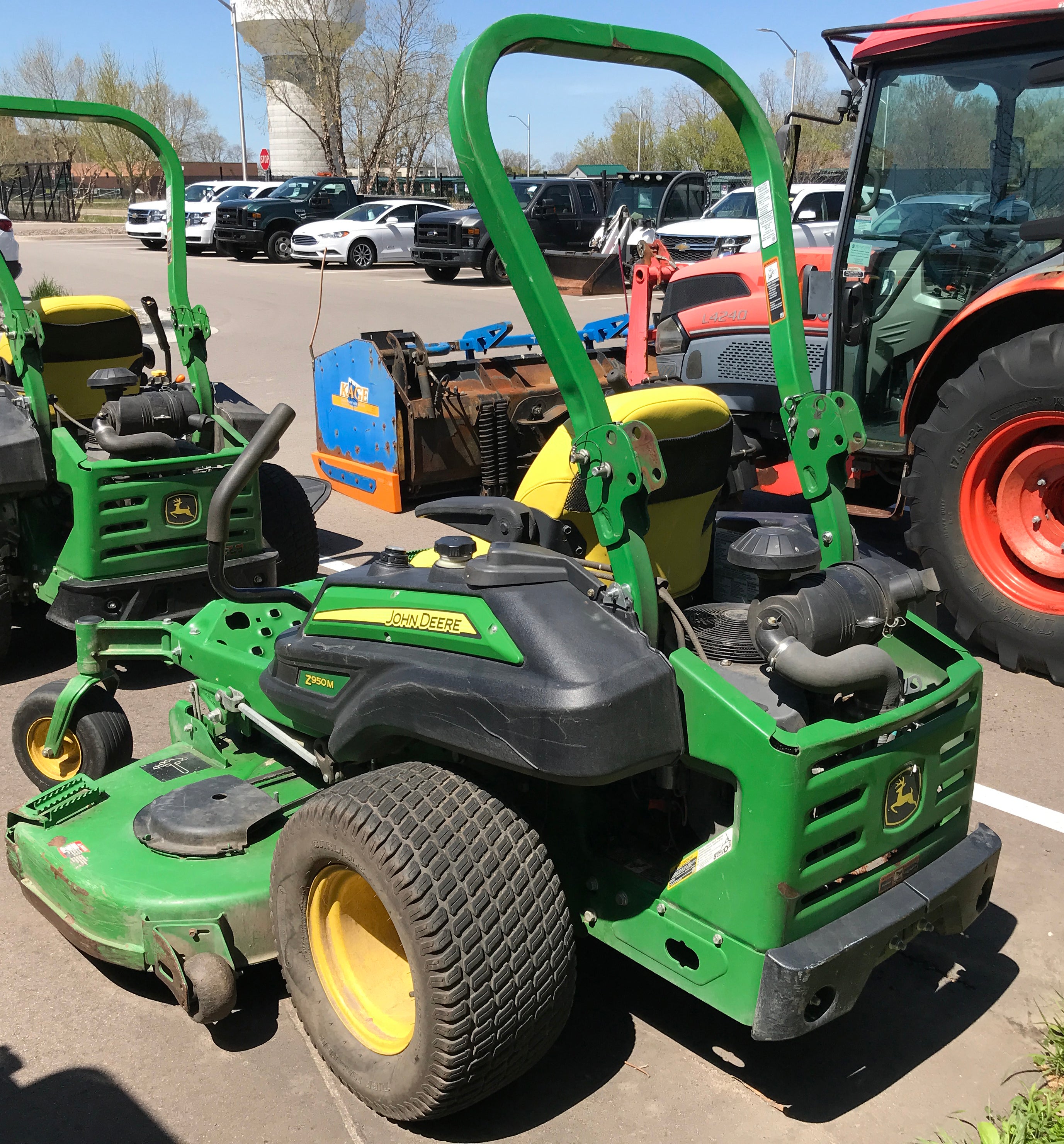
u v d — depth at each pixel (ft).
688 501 9.50
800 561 7.99
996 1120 8.22
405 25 131.44
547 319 7.34
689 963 8.10
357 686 8.65
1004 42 17.15
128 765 11.81
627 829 8.80
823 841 7.40
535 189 67.41
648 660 7.32
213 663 11.35
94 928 9.37
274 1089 8.70
